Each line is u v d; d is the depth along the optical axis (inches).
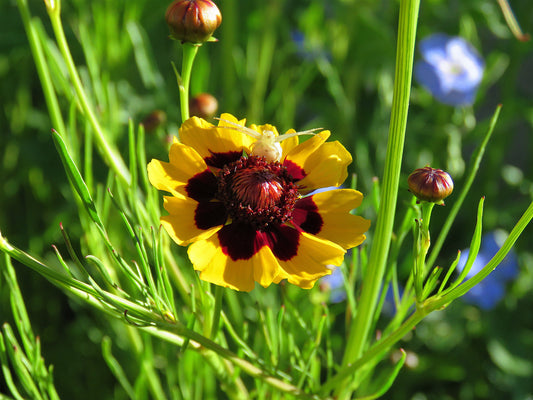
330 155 5.0
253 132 4.8
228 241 4.7
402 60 4.8
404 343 9.7
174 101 9.9
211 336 5.0
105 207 5.8
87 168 5.8
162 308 5.0
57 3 5.2
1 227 9.6
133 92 9.2
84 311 9.6
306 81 10.4
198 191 4.8
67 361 9.3
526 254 10.7
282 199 4.8
